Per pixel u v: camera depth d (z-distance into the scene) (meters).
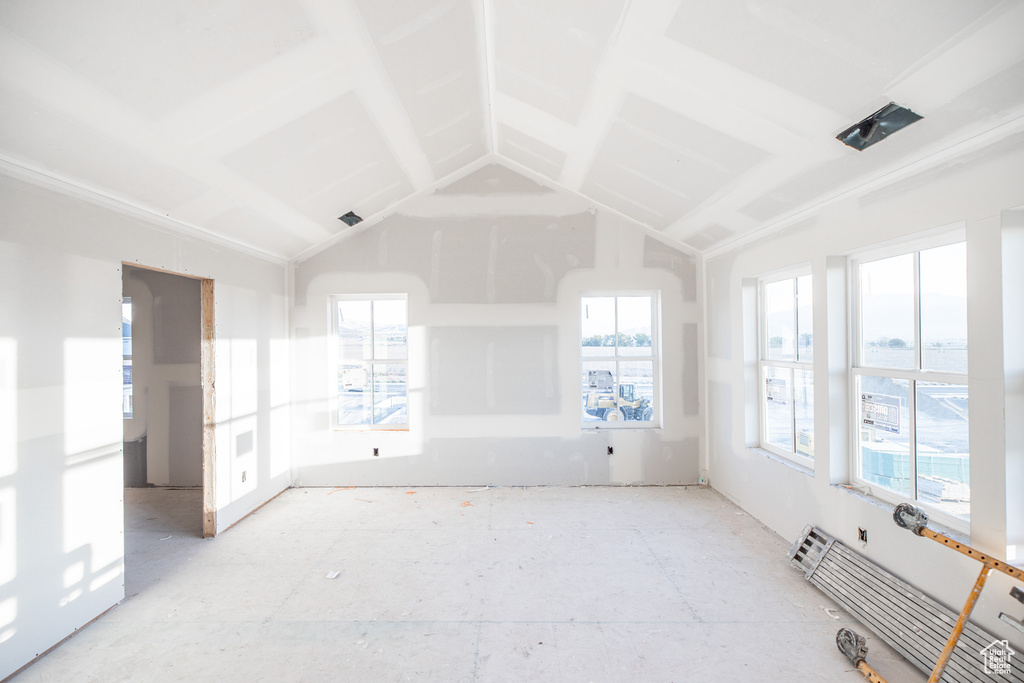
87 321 2.23
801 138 2.15
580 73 2.40
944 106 1.67
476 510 3.67
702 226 3.62
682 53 1.94
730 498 3.82
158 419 4.34
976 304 1.80
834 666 1.90
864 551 2.37
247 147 2.39
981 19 1.32
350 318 4.44
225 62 1.80
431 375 4.27
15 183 1.90
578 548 2.99
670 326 4.25
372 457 4.29
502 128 3.55
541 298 4.25
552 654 1.99
